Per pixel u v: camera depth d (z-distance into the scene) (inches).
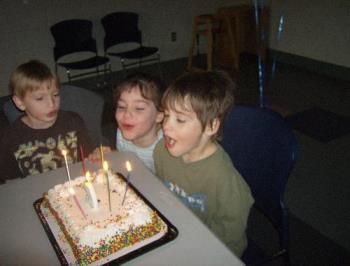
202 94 43.3
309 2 194.5
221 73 49.4
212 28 213.6
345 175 99.8
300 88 177.5
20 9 174.6
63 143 64.9
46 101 59.5
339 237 77.3
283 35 217.2
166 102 45.3
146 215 38.2
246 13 226.1
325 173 101.5
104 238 35.3
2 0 169.3
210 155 46.9
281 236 49.4
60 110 67.9
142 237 35.6
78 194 42.9
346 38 179.9
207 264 32.4
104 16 195.6
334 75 191.2
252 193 54.1
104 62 177.5
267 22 222.8
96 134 76.5
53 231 38.4
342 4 177.2
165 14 217.3
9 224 40.4
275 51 225.0
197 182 47.6
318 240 76.8
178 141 45.1
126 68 213.9
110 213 38.8
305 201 90.2
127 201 40.8
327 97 162.7
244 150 53.2
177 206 41.3
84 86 200.1
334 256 72.0
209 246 34.6
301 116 142.2
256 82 189.8
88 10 192.5
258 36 227.1
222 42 219.0
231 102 47.8
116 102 58.1
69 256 34.4
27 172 62.9
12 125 62.9
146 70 220.5
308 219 83.7
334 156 110.3
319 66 198.8
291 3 205.5
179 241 35.5
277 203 47.6
